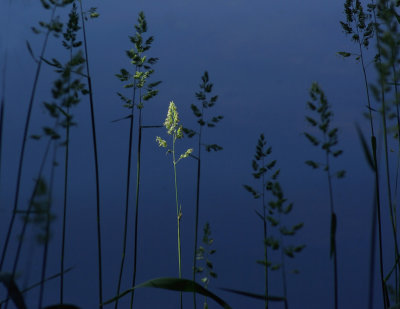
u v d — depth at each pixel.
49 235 2.33
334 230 2.38
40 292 2.35
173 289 2.53
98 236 2.60
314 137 2.38
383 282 2.52
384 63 2.41
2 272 2.37
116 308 2.63
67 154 2.51
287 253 2.41
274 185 2.42
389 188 2.53
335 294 2.38
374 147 2.51
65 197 2.53
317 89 2.39
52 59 2.46
